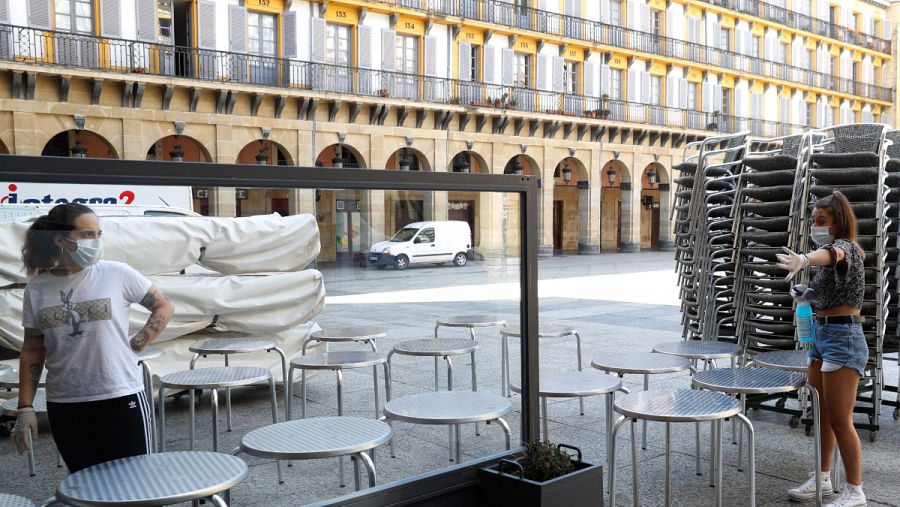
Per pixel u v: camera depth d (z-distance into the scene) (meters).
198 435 3.82
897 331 6.79
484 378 4.41
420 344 4.25
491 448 4.35
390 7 32.62
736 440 6.21
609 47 40.38
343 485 3.68
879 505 4.85
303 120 30.14
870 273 6.49
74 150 26.06
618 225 48.19
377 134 32.19
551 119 37.66
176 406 3.79
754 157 7.27
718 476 4.48
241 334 3.92
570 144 39.19
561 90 38.84
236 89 28.00
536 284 4.56
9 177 3.02
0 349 3.23
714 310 8.13
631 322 13.09
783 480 5.30
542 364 5.84
